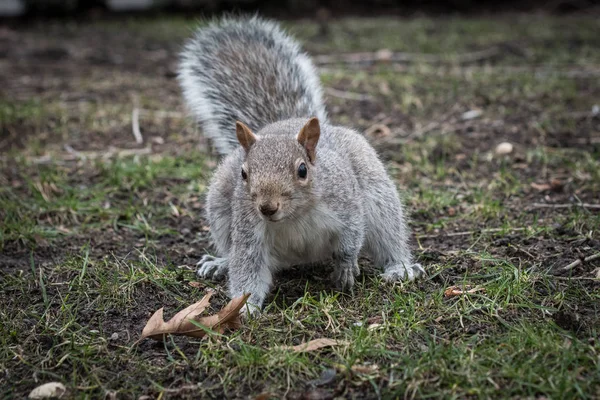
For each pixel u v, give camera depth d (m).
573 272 0.93
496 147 1.20
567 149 1.18
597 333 0.86
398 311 0.89
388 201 0.96
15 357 0.86
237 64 1.06
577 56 1.65
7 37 2.07
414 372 0.82
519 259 0.96
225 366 0.84
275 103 1.03
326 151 0.93
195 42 1.10
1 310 0.92
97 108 1.37
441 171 1.13
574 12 2.27
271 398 0.82
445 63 1.66
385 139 1.23
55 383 0.83
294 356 0.84
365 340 0.85
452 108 1.33
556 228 1.00
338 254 0.92
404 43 1.87
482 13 2.34
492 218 1.04
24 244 1.02
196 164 1.18
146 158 1.19
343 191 0.91
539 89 1.40
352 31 2.05
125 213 1.07
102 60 1.79
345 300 0.92
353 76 1.55
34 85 1.54
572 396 0.80
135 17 2.40
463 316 0.88
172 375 0.84
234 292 0.92
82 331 0.89
